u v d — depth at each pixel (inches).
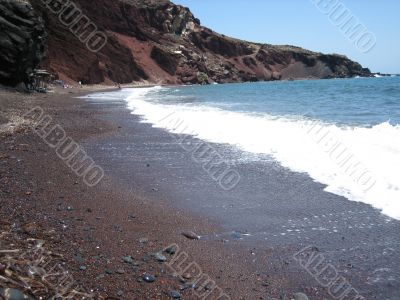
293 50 5526.6
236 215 236.4
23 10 1093.1
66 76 2031.3
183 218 232.7
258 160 350.3
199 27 4608.8
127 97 1305.4
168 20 4264.3
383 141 346.3
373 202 239.6
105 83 2443.4
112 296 143.2
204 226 221.6
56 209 228.4
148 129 544.1
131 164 354.0
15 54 1048.8
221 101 1061.1
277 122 511.5
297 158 342.0
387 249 185.3
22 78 1134.4
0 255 150.3
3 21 1037.8
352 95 1123.9
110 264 167.6
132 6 3774.6
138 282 156.2
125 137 487.5
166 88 2497.5
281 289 159.0
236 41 5002.5
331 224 216.2
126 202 255.3
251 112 673.6
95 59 2330.2
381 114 602.2
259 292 156.6
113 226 212.5
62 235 190.2
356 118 547.8
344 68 5388.8
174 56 3705.7
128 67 2913.4
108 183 295.3
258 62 5019.7
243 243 200.1
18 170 305.4
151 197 267.9
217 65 4256.9
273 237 205.6
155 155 386.9
